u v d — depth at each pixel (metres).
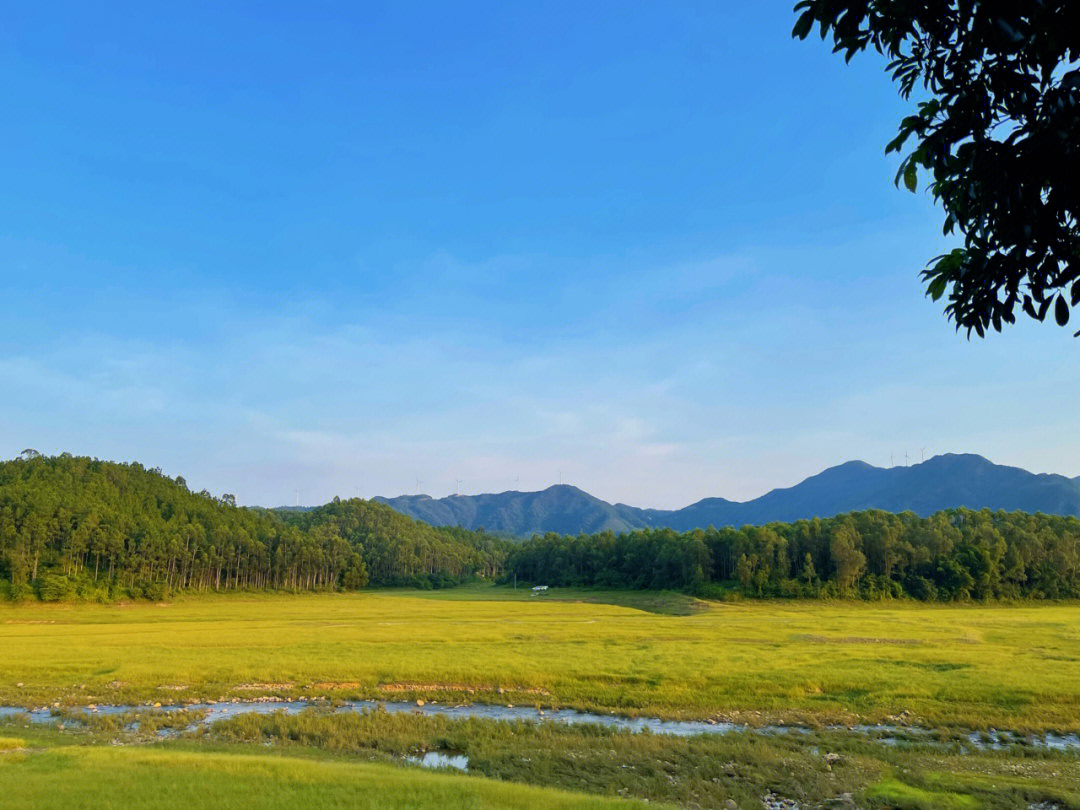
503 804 22.00
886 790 28.67
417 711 44.88
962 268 7.64
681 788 28.86
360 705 46.34
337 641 70.56
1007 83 6.68
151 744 35.06
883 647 65.31
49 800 20.94
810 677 50.50
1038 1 5.92
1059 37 6.03
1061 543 140.25
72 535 142.88
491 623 91.75
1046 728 39.62
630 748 34.69
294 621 99.00
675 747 34.75
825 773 31.02
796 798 27.98
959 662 56.00
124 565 150.88
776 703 45.47
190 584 168.38
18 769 25.50
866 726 40.88
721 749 34.34
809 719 42.16
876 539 140.12
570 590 185.12
